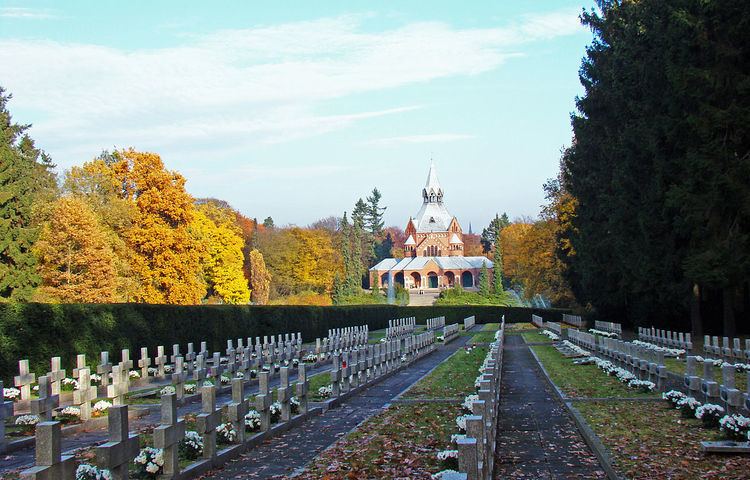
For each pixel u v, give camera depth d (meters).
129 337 31.47
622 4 52.88
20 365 19.78
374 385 25.58
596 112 55.97
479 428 7.23
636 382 20.66
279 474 11.54
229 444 13.19
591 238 54.56
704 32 33.34
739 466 11.27
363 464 12.03
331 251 134.62
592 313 67.12
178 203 60.88
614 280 54.25
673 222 39.66
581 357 34.47
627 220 45.28
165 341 34.69
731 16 32.59
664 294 43.56
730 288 36.22
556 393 21.00
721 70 33.12
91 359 28.64
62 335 27.22
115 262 51.78
